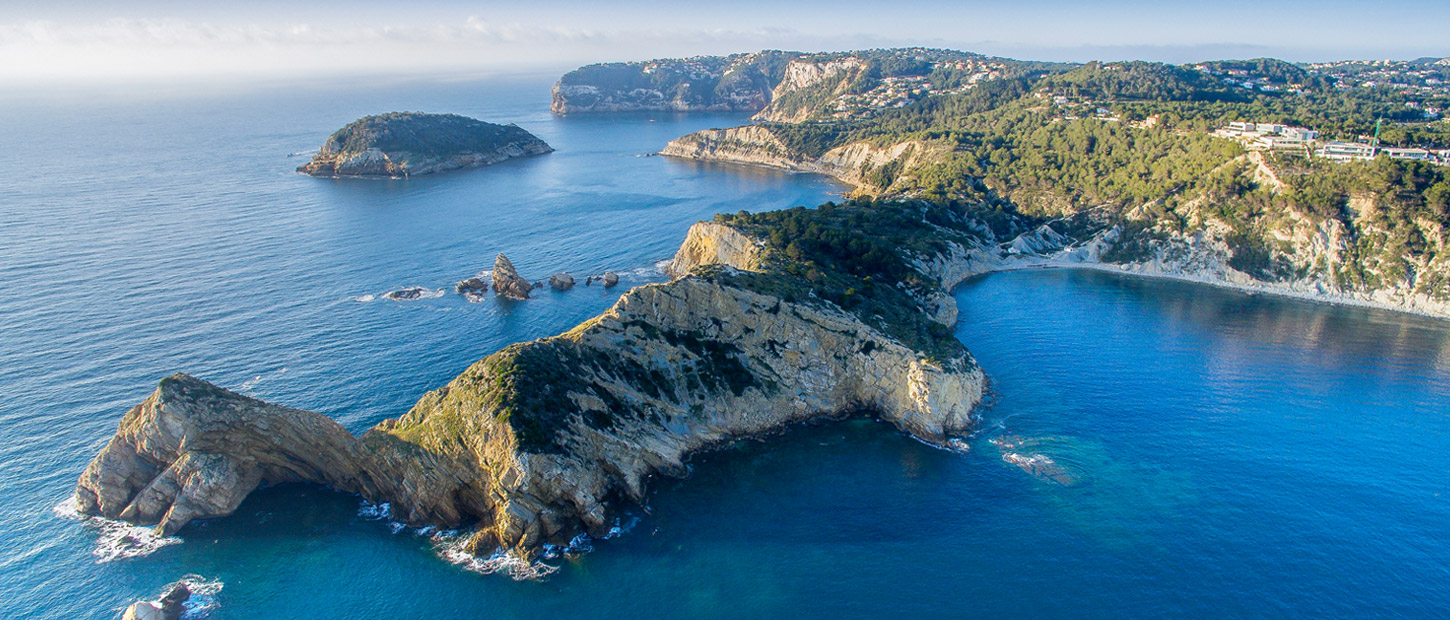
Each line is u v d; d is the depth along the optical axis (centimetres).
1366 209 16050
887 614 6738
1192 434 9631
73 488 8381
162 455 8094
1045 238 19388
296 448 8469
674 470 8988
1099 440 9525
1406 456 9044
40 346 11938
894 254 14962
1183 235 17600
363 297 15012
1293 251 16338
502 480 7662
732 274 11031
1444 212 15125
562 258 18625
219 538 7750
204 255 17488
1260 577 7031
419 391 10712
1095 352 12425
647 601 6944
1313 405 10406
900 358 10300
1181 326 13775
